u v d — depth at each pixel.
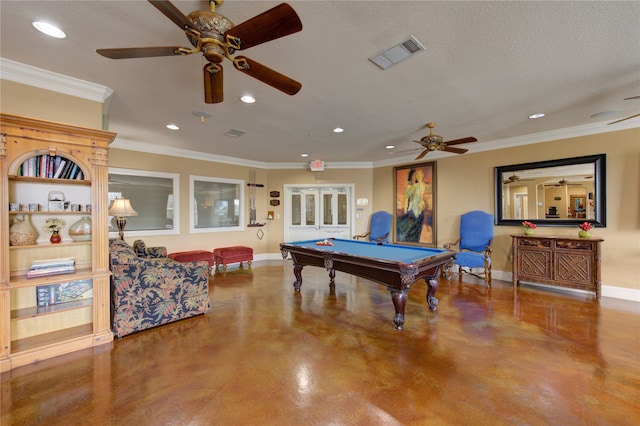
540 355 2.41
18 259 2.54
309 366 2.26
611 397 1.87
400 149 5.67
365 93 3.00
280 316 3.33
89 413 1.73
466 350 2.50
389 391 1.95
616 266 3.94
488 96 3.07
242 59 1.73
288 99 3.16
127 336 2.80
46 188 2.62
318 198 7.35
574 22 1.87
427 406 1.79
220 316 3.33
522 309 3.51
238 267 6.24
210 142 5.15
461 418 1.69
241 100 3.19
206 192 6.31
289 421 1.67
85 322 2.79
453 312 3.42
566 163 4.30
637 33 1.98
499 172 5.00
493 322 3.11
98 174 2.63
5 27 1.92
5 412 1.74
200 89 2.90
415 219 6.19
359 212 7.11
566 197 4.32
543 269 4.21
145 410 1.76
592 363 2.28
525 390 1.95
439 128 4.24
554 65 2.43
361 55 2.28
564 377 2.09
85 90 2.75
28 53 2.25
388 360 2.35
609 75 2.60
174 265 3.14
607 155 3.98
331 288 4.53
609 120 3.87
